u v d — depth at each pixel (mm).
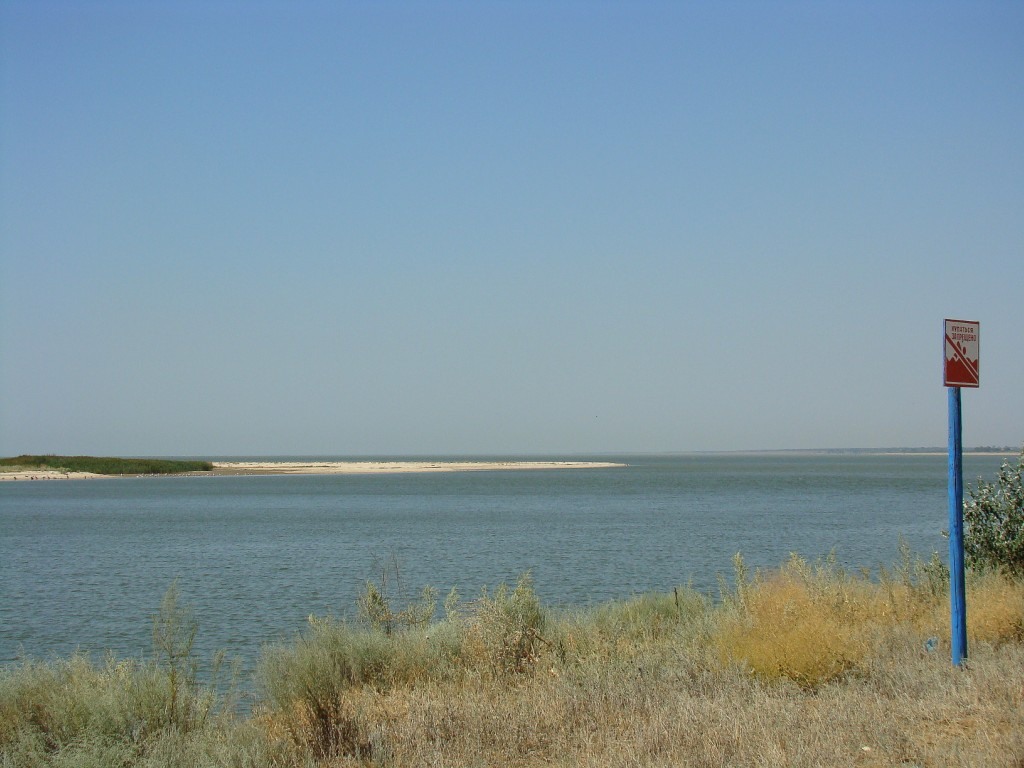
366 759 8547
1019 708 8523
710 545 42844
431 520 64500
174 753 8242
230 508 83812
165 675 10070
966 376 10906
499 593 14211
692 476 169125
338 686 10086
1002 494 16188
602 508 77062
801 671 10703
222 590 29453
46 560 40250
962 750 7602
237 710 12000
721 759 7680
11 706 9523
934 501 82375
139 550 44594
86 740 8164
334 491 120562
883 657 11336
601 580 30250
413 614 14969
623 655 12047
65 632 22344
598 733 8812
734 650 11508
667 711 9141
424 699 10430
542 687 10695
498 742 8852
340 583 30766
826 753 7668
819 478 150125
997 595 13172
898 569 17984
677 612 16344
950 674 10109
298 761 8422
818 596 14094
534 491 114188
